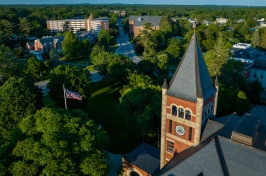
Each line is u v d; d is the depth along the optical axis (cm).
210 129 4003
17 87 6184
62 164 3728
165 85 3991
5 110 5931
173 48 15250
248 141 3306
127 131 7125
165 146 4412
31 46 17825
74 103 7519
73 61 16050
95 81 11606
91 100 9494
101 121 7775
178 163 3569
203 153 3428
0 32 18038
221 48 8694
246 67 10869
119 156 5941
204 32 18175
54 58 14138
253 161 3166
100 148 4488
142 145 5359
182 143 4141
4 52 10769
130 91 6575
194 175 3400
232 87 7612
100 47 15188
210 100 4156
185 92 3819
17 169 3712
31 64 11388
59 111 4909
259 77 11169
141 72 9238
